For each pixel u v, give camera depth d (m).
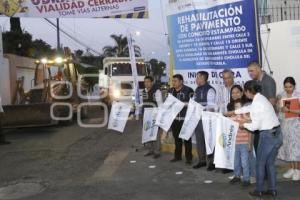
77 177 9.20
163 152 11.46
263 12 13.36
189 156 9.75
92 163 10.58
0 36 22.88
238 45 9.66
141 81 24.77
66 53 22.61
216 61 10.12
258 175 7.09
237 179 8.02
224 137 8.30
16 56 25.83
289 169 8.47
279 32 11.52
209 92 9.26
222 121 8.31
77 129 18.11
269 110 6.97
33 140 15.03
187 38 10.76
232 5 9.65
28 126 17.02
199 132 9.33
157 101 10.84
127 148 12.53
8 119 16.81
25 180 9.15
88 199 7.55
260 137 7.04
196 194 7.51
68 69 22.08
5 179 9.34
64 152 12.30
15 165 10.73
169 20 11.20
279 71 11.58
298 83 11.23
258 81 7.96
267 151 6.95
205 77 9.38
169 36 11.30
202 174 8.85
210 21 10.12
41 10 13.07
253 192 7.16
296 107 7.95
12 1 13.05
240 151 7.84
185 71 10.94
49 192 8.12
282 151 8.63
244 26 9.52
